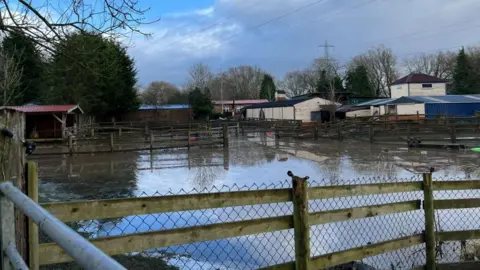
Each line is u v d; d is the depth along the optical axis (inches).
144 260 184.4
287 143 1005.8
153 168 583.5
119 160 691.4
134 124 1583.4
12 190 65.5
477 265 162.9
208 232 116.3
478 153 657.0
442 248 189.8
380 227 208.5
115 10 199.3
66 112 1080.2
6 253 68.0
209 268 175.3
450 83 2618.1
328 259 132.6
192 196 114.5
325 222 134.0
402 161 592.7
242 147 911.7
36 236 90.5
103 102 1565.0
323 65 2760.8
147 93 2810.0
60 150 875.4
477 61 2290.8
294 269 127.5
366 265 163.5
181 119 1968.5
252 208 258.8
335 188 137.1
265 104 2233.0
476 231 163.6
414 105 1429.6
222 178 476.1
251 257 186.4
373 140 925.8
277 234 216.1
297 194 126.7
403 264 171.0
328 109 1756.9
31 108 1094.4
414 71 2965.1
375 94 2805.1
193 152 814.5
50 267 161.9
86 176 511.2
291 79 3641.7
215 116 2278.5
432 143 785.6
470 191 287.3
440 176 434.3
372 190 146.1
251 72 3774.6
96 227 231.9
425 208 157.9
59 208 98.3
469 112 1416.1
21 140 89.7
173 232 112.0
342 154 721.0
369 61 2947.8
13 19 189.8
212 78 3511.3
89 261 32.7
